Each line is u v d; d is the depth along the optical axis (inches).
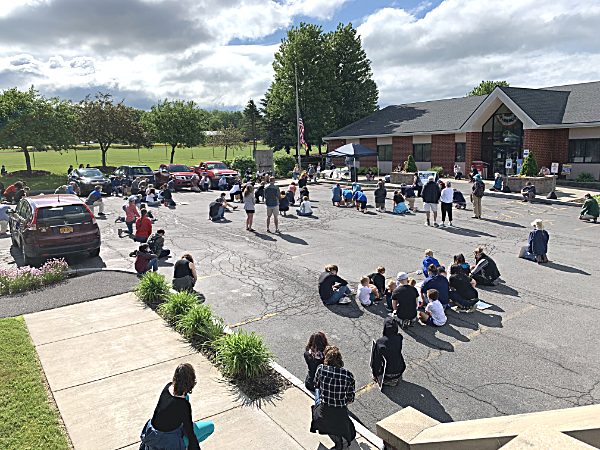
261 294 391.5
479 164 1221.1
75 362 264.7
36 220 472.4
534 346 285.3
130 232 644.1
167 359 269.4
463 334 305.9
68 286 415.2
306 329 318.7
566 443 112.3
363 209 807.1
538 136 1083.9
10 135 1642.5
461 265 375.6
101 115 1947.6
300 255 519.2
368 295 359.3
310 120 1886.1
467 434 148.2
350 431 186.2
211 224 727.1
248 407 221.3
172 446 152.8
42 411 213.3
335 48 2148.1
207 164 1349.7
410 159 1201.4
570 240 556.7
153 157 3125.0
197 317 304.0
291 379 247.6
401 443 170.9
